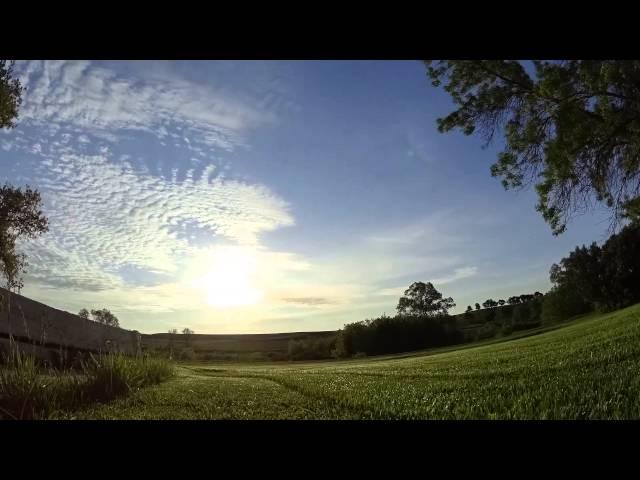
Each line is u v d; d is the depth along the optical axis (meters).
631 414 5.88
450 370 14.54
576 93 12.45
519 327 76.12
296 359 72.38
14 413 5.57
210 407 6.52
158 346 19.91
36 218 18.88
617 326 23.64
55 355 12.18
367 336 70.31
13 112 13.17
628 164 14.12
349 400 7.29
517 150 14.36
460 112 14.12
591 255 66.44
